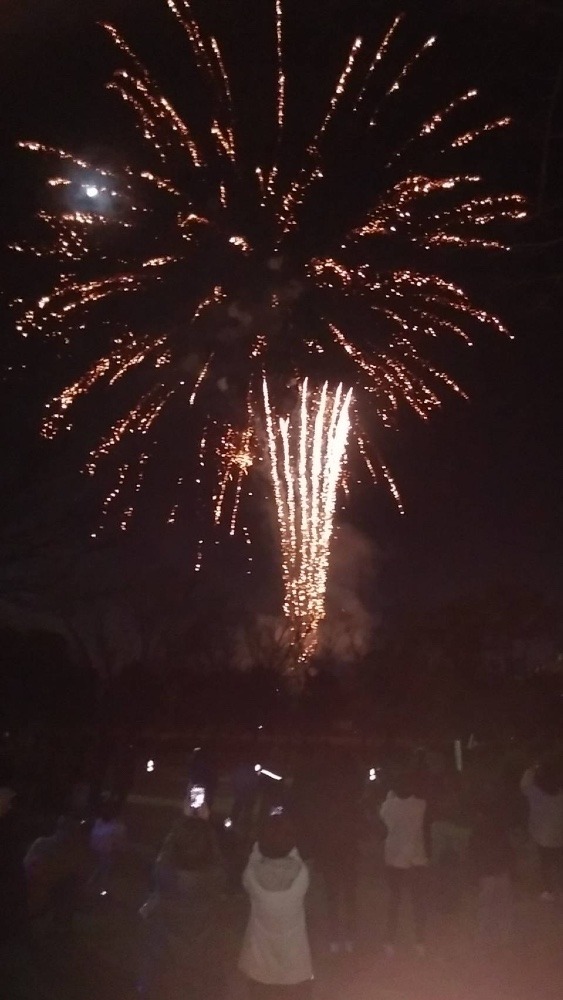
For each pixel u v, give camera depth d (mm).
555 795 12469
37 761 14789
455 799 12031
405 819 10938
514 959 10695
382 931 11812
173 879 7938
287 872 7789
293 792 10688
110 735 16938
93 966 10125
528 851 12695
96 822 13180
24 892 8836
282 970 7754
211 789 11656
